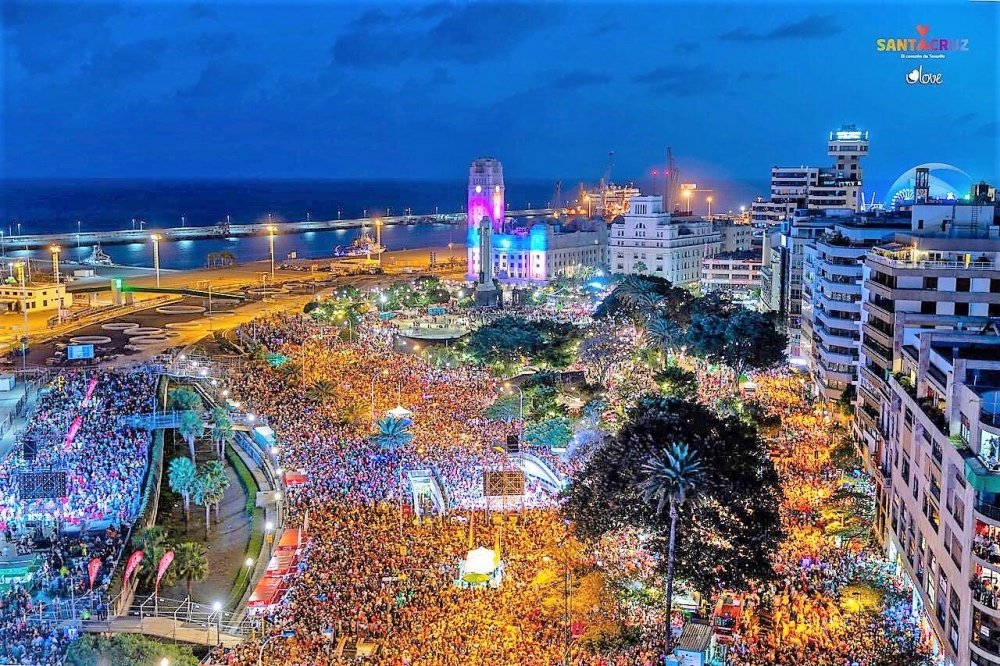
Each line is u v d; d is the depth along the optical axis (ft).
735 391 571.69
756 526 297.94
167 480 446.19
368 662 255.29
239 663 260.21
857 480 406.41
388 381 591.78
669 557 279.49
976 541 246.47
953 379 276.62
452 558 325.62
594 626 280.92
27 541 352.28
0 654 265.95
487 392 567.59
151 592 323.98
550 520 364.79
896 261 431.43
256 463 462.19
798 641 271.08
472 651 260.01
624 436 327.47
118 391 581.94
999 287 419.13
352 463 426.10
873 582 313.53
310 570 315.37
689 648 255.70
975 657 246.06
